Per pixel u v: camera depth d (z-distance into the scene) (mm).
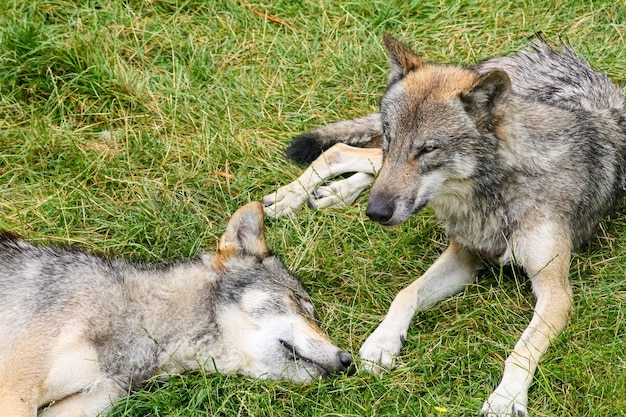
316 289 10031
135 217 10727
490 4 14211
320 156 11672
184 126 12141
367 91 12984
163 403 8391
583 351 8828
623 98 11844
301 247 10477
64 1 13438
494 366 8828
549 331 8953
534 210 9602
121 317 8391
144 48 13156
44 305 8211
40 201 10734
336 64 13258
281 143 12039
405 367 8844
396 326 9227
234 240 9102
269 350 8617
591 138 10266
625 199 11188
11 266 8609
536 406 8438
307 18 13992
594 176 10188
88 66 12406
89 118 12070
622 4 14055
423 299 9758
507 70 11898
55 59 12359
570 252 9773
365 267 10211
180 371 8656
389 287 10156
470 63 13414
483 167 9484
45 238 10320
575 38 13711
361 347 9133
